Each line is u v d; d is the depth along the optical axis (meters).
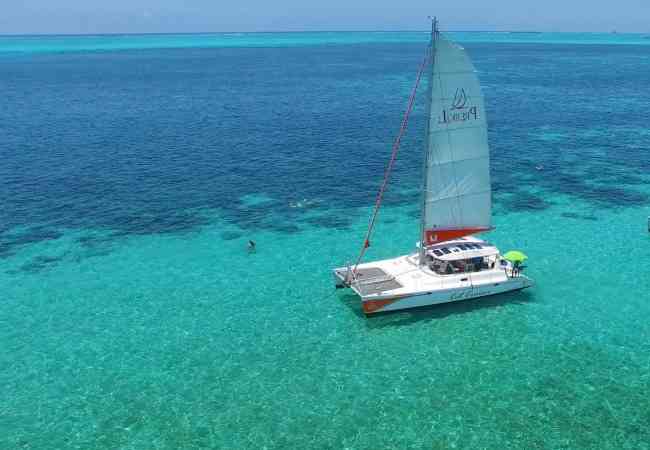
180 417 19.47
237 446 18.11
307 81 120.75
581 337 23.77
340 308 26.84
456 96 24.08
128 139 63.28
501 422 18.86
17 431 18.88
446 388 20.69
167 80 124.44
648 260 31.25
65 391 20.92
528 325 24.75
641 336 23.80
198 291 28.80
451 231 26.59
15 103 90.62
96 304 27.52
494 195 42.50
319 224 37.97
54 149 58.22
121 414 19.66
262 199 42.97
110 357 23.06
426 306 25.52
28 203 41.75
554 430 18.44
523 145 57.88
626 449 17.56
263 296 28.19
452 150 24.98
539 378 21.09
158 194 44.06
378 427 18.81
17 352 23.41
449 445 17.92
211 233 36.56
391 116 77.94
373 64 161.38
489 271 26.44
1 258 32.69
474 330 24.42
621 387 20.48
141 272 31.00
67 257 32.91
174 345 23.88
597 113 76.12
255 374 21.80
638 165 49.81
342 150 57.88
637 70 136.88
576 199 41.38
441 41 22.91
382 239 35.31
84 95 100.56
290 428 18.86
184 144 60.69
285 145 60.22
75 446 18.22
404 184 46.41
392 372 21.70
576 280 28.97
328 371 21.88
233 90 107.06
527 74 127.94
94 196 43.47
